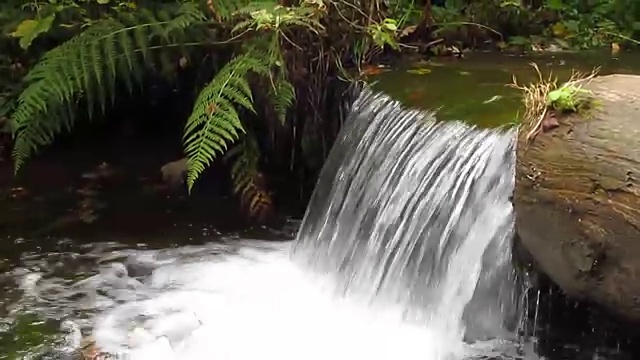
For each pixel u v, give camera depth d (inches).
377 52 175.9
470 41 197.8
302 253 153.6
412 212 132.7
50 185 180.9
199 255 152.9
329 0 160.4
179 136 201.0
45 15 181.5
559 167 93.7
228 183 180.7
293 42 164.2
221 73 156.4
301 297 139.2
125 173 187.5
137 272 144.9
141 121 203.6
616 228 88.4
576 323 103.6
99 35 168.6
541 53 192.9
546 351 106.7
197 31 174.7
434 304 122.6
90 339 120.2
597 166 90.1
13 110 186.2
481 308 115.1
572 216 92.7
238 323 128.3
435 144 133.6
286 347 121.6
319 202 158.1
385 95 153.1
